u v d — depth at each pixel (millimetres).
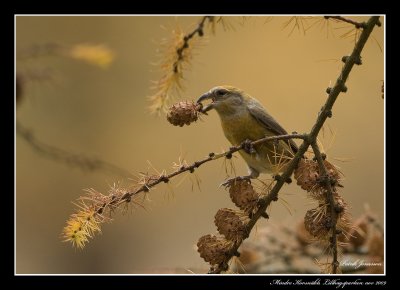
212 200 15164
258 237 8070
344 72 5012
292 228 8109
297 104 14617
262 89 14695
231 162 5148
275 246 8000
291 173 5004
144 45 15688
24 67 6324
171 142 15641
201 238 5039
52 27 15234
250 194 5023
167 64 5582
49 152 6508
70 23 15266
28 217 15742
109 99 15648
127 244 16047
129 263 15977
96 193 5055
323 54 14602
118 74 15609
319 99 14570
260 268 7949
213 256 4961
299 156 4988
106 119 15648
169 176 5004
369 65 14234
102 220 4973
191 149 15430
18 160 15344
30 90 7246
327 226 4852
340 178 5184
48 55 6277
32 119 14641
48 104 14828
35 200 15695
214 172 15203
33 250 15844
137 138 15648
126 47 15586
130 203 5004
